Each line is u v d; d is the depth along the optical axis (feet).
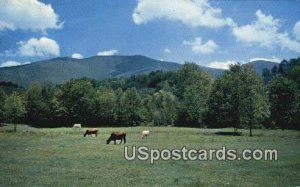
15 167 120.37
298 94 393.29
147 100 525.75
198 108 414.21
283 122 392.06
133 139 233.96
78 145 189.06
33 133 286.66
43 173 110.32
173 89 622.54
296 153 162.09
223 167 124.88
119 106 486.38
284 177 107.65
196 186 94.38
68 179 101.55
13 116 354.54
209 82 491.31
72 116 478.59
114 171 114.42
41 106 477.77
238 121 313.94
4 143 198.80
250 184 97.50
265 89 401.08
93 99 479.41
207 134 288.71
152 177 105.29
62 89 483.10
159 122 479.00
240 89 312.71
